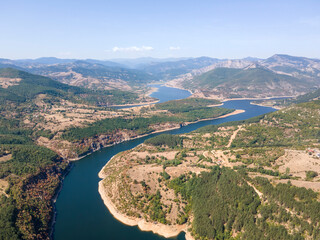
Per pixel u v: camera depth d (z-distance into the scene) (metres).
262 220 172.12
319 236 147.00
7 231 168.00
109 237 190.25
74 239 188.25
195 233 188.75
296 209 165.50
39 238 180.62
